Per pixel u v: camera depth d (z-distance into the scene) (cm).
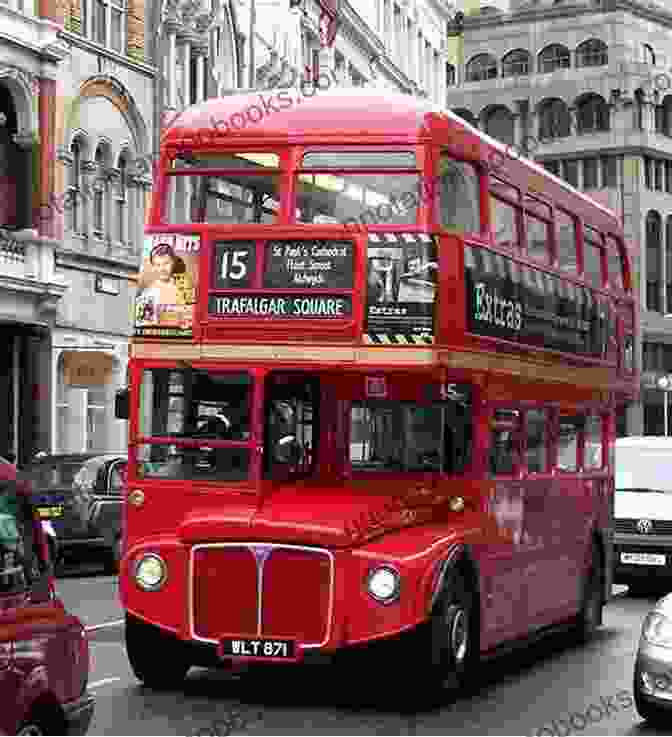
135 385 1423
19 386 3838
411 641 1313
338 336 1369
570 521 1800
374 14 6719
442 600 1329
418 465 1423
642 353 10125
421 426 1427
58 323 3950
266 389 1408
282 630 1316
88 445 4178
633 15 10400
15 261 3753
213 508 1382
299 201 1396
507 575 1528
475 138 1470
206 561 1331
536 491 1644
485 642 1451
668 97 10469
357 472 1434
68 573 2784
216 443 1394
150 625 1356
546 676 1574
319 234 1383
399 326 1359
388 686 1430
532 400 1631
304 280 1382
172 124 1449
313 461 1446
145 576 1352
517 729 1255
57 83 3912
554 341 1714
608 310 1992
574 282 1812
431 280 1361
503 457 1528
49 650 868
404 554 1308
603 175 10312
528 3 10769
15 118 3822
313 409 1448
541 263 1672
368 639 1301
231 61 4928
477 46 10806
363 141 1391
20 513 888
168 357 1410
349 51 6219
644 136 10238
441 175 1395
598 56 10406
